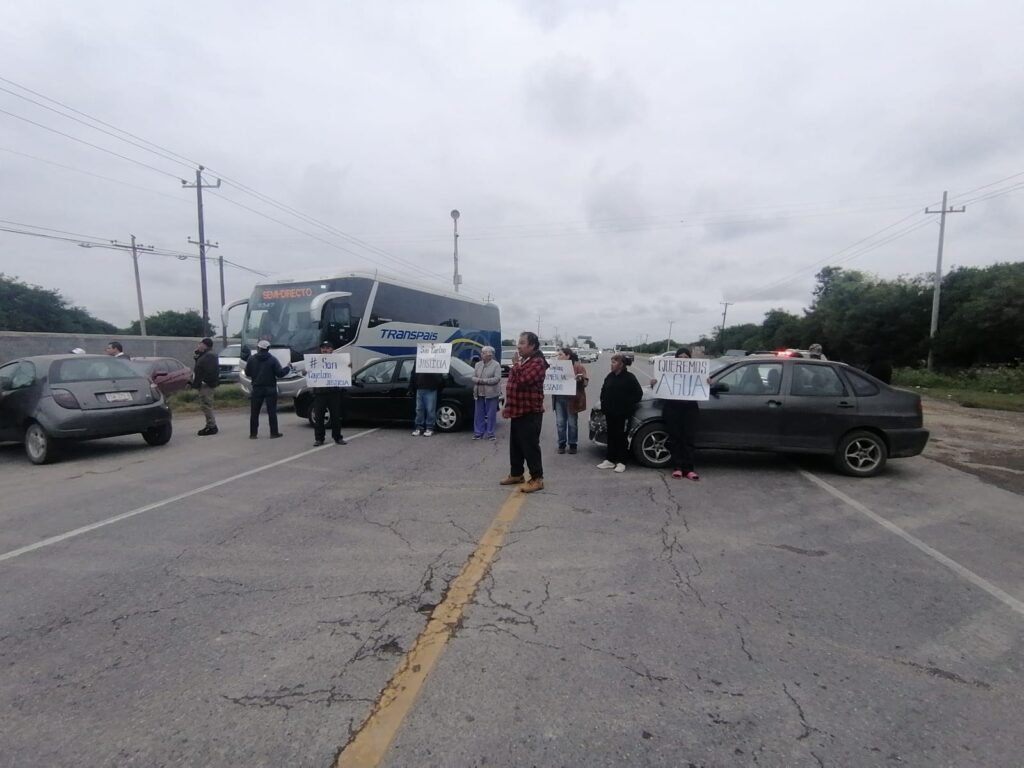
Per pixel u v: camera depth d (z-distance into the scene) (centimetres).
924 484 715
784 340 5328
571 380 871
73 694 285
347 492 662
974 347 3011
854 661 314
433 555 465
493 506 604
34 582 418
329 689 286
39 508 607
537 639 334
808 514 583
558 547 482
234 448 952
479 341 2409
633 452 799
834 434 745
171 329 6338
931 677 300
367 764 235
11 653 323
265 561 454
